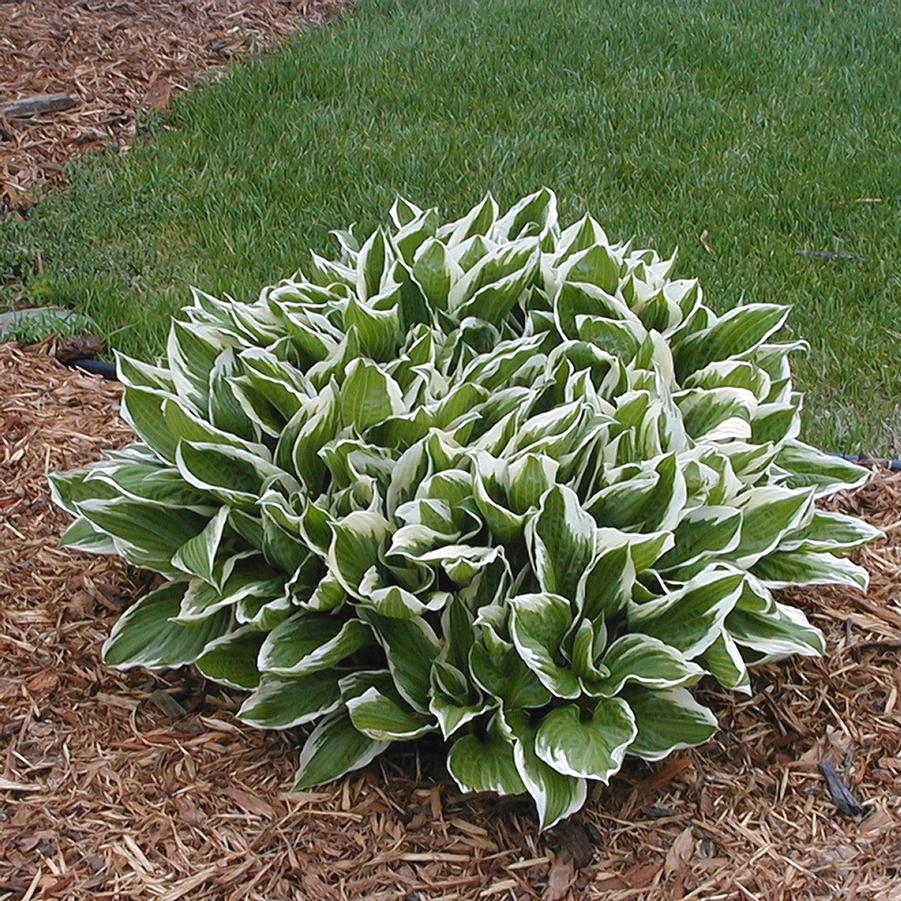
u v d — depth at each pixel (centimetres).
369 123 674
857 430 438
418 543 272
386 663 295
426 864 270
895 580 361
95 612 337
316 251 545
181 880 263
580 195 601
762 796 291
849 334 489
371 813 281
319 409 283
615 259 326
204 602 287
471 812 283
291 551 287
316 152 640
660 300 331
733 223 573
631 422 292
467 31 807
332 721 288
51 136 663
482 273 327
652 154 645
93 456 400
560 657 273
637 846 277
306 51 770
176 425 290
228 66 757
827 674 326
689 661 273
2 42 738
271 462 297
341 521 271
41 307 506
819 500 398
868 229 573
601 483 289
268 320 329
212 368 316
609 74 746
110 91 710
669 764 295
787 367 351
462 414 294
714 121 684
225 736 300
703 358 337
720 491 294
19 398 432
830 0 901
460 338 321
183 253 552
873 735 307
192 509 299
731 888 268
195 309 342
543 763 263
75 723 302
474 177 614
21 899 258
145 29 784
